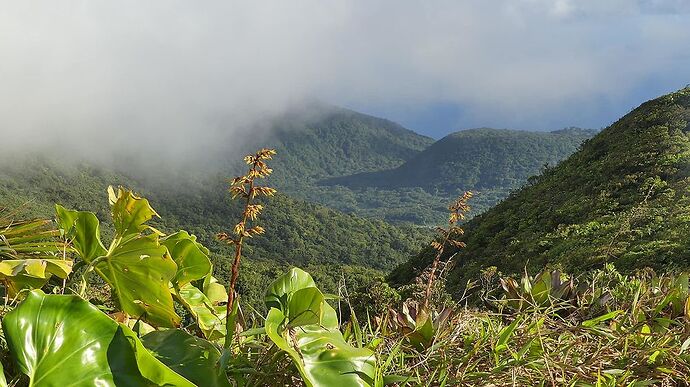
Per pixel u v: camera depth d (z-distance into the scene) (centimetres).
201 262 179
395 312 203
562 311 253
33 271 141
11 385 117
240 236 143
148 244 156
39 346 117
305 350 143
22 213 168
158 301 158
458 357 175
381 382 146
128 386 121
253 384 145
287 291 160
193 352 139
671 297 242
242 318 169
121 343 124
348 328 184
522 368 169
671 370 175
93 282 172
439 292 254
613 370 171
